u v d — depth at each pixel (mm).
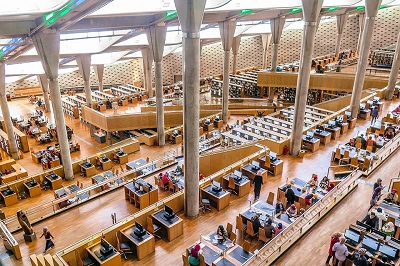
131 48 33312
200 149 21797
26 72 36094
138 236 11656
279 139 20156
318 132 20438
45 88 38219
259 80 34781
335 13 36938
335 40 45125
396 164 16375
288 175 16703
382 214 11297
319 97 34562
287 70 35844
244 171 16234
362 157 16609
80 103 35875
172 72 48031
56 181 20156
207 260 10133
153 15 22375
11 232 13750
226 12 26000
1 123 32125
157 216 12758
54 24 17500
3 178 21516
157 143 26719
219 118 29938
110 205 15523
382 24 41500
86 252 11188
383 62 35812
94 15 18609
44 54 18078
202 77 48094
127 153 25031
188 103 12156
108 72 47875
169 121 30312
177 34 37062
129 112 31094
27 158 27125
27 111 39500
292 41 46688
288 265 10156
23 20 16906
